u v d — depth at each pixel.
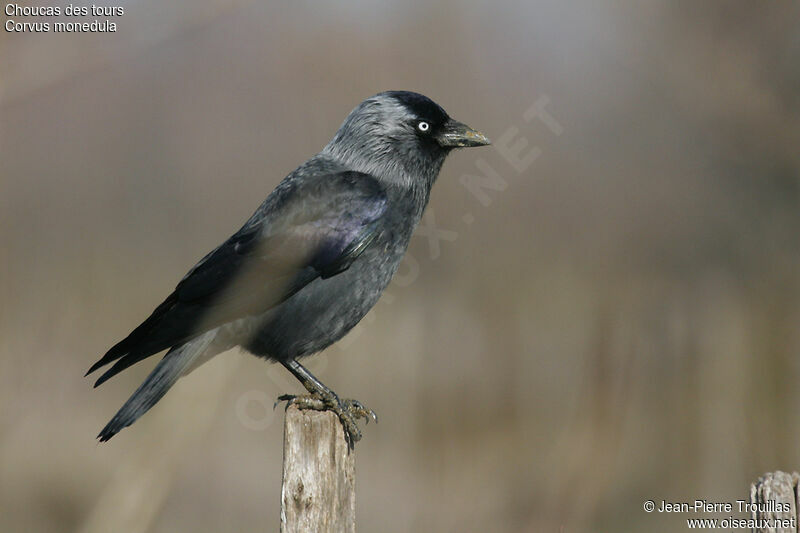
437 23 19.34
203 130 19.81
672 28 14.46
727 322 13.25
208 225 19.69
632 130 18.11
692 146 17.27
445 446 11.96
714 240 16.61
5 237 17.05
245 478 13.23
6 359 11.38
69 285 16.34
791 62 14.09
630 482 10.60
